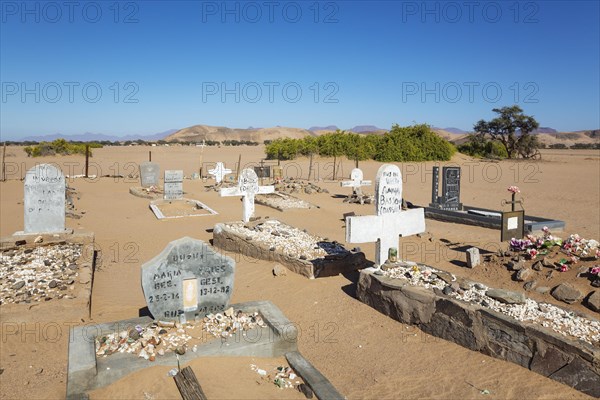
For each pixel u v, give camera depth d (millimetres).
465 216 16359
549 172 39125
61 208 11703
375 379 5965
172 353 5727
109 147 68750
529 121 60406
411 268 8594
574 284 8039
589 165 47281
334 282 9633
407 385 5789
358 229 9008
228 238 12492
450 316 6820
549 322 6199
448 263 10641
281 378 5590
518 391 5469
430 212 17781
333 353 6711
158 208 18969
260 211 18828
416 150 50562
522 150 61812
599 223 16000
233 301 8703
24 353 6492
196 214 17984
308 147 50938
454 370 6059
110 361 5508
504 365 6035
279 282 9664
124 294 9031
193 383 5086
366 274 8406
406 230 9711
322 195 23812
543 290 8133
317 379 5512
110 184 26891
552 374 5609
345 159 50156
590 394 5273
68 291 8336
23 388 5535
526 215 16828
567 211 18953
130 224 16250
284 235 12242
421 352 6605
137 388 5129
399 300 7625
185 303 6641
